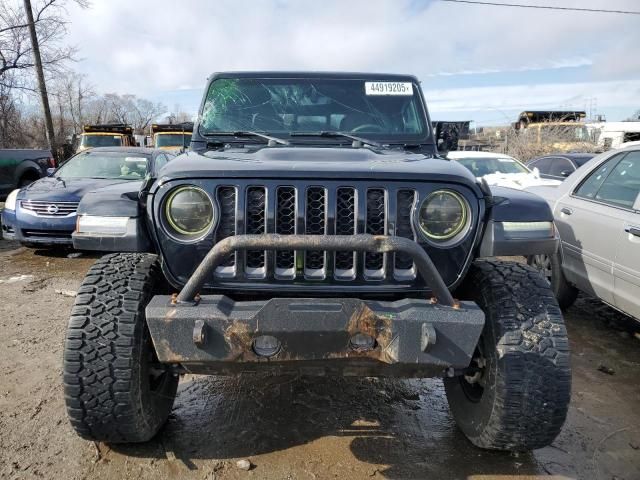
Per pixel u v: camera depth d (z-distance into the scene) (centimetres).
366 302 206
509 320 235
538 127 1852
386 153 292
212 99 349
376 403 320
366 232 224
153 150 897
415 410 313
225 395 326
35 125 2919
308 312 200
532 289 244
